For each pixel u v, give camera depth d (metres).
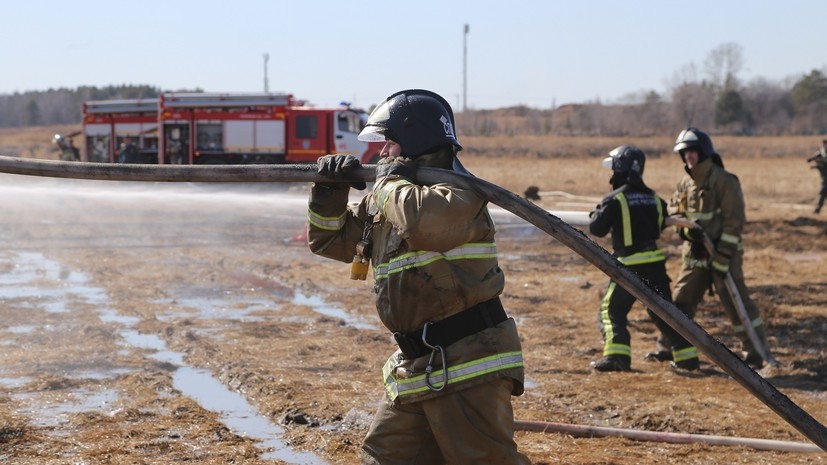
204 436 5.30
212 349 7.42
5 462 4.76
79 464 4.77
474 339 3.20
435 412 3.22
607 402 6.14
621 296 7.18
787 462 5.01
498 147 66.50
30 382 6.37
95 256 12.93
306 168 3.46
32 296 9.71
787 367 7.38
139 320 8.59
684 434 5.40
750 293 10.66
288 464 4.89
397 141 3.33
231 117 30.67
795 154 61.53
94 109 33.12
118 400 5.99
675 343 7.23
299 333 8.22
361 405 5.92
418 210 3.04
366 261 3.43
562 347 7.97
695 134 7.45
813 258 14.27
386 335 8.16
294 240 15.30
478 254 3.21
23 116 106.06
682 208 7.63
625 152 7.13
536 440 5.33
